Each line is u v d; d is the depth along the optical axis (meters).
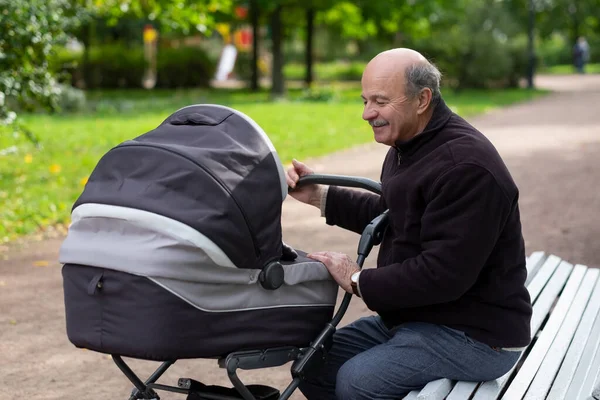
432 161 3.33
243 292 3.09
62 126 19.20
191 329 2.96
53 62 11.84
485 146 3.30
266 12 36.47
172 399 4.78
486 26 37.56
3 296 6.74
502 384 3.51
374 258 7.82
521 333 3.41
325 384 3.80
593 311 4.57
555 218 9.30
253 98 31.97
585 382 3.56
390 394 3.46
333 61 64.94
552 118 21.62
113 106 26.50
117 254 2.93
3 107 10.96
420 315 3.45
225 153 3.07
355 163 13.66
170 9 20.50
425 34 37.84
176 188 2.96
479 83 35.72
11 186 11.39
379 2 35.88
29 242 8.58
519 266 3.43
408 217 3.39
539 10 63.03
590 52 69.06
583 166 13.04
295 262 3.36
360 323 3.85
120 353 2.99
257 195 3.10
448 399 3.29
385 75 3.36
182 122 3.31
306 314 3.33
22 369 5.22
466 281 3.24
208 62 42.19
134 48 45.16
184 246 2.88
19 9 10.29
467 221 3.21
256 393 3.39
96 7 14.00
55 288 6.98
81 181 11.61
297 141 16.34
